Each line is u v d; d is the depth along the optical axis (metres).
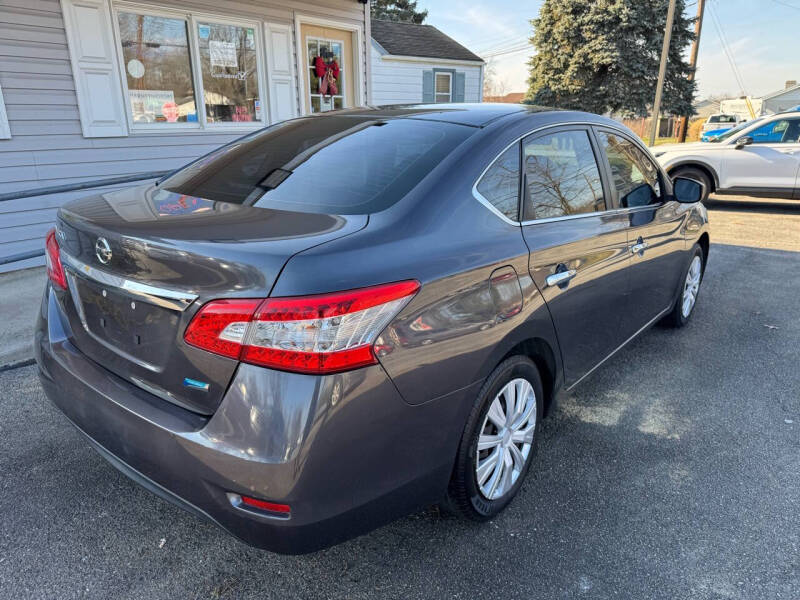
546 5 24.61
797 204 11.45
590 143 2.87
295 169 2.26
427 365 1.75
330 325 1.51
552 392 2.59
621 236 2.89
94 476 2.51
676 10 22.41
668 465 2.71
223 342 1.53
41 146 5.45
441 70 18.69
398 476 1.75
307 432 1.50
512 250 2.12
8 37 5.07
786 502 2.45
